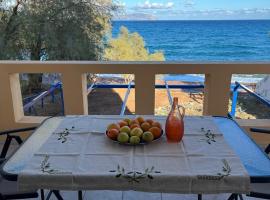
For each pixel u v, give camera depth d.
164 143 1.50
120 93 7.64
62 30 7.98
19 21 7.58
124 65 2.79
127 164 1.29
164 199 2.04
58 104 6.45
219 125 1.82
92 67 2.80
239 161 1.33
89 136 1.60
